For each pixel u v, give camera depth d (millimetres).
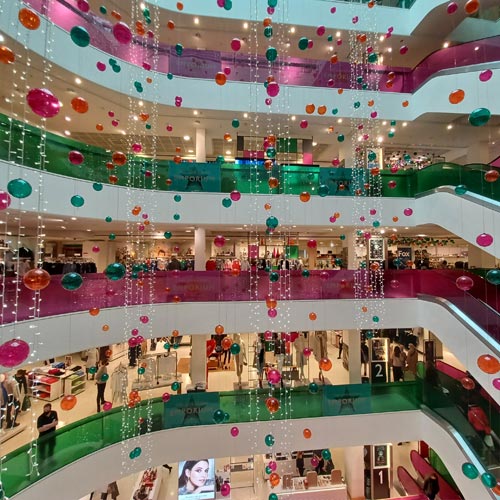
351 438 8344
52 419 6555
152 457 7559
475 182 7371
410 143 11109
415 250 14375
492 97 7898
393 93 9539
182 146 11883
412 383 8766
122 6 8695
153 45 8641
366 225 9281
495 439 6414
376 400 8578
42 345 6129
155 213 8523
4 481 5258
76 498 6316
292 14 9297
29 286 2420
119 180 8055
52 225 9172
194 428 7906
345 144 10672
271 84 4305
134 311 7969
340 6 9531
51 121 9680
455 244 14500
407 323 9141
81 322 6984
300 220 9109
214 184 8945
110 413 7168
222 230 10734
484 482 5043
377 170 7820
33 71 7000
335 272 9164
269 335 6277
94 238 13133
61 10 6918
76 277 2805
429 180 8883
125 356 13172
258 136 10594
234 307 8758
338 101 9375
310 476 9195
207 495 8977
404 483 9609
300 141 10852
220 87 9039
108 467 6891
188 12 8898
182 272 8703
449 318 7902
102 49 7809
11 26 5723
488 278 3658
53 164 6723
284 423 8141
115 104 8641
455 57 8562
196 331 8641
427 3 8844
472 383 5727
